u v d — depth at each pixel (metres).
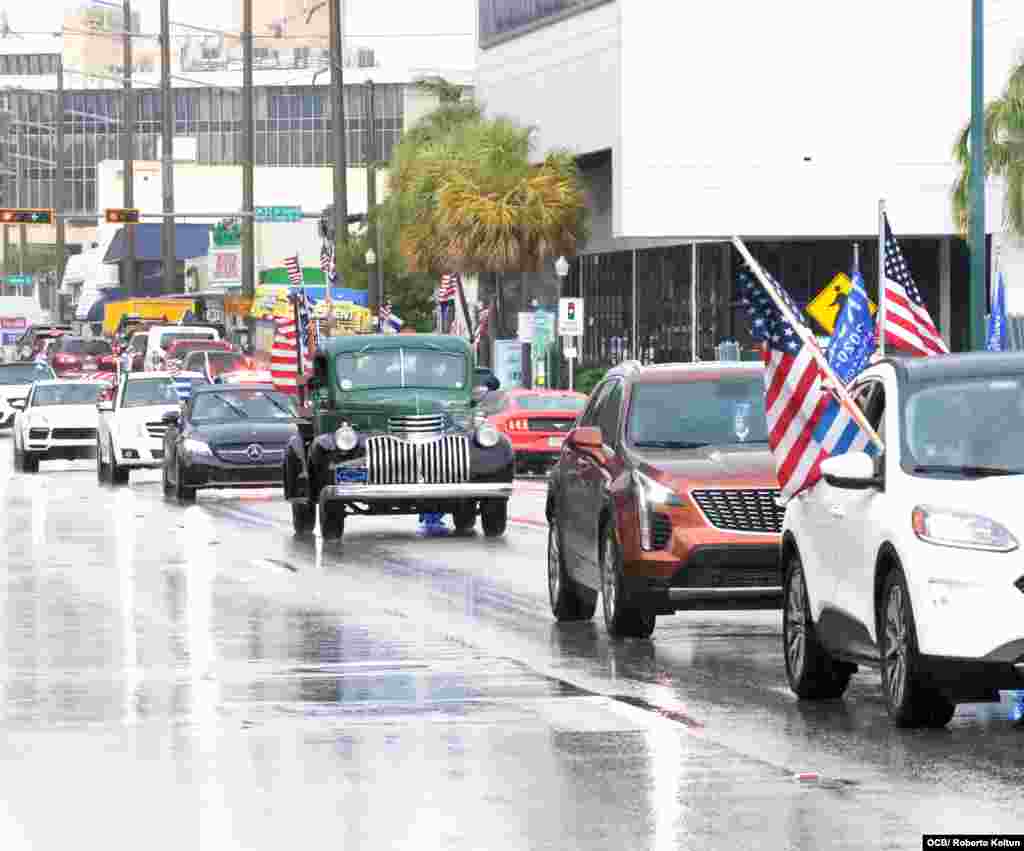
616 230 129.00
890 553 25.97
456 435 59.34
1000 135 107.19
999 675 24.70
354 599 42.94
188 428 77.38
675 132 127.94
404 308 172.62
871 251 129.88
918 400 27.17
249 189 176.75
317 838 19.84
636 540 35.31
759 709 27.97
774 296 30.12
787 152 127.62
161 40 198.00
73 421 101.38
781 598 35.19
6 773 23.36
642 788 22.22
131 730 26.28
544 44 141.88
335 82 148.25
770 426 30.00
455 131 146.50
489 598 43.16
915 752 24.44
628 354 142.88
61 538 59.47
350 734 25.88
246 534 61.19
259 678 31.11
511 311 157.12
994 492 25.44
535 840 19.66
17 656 33.84
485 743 25.16
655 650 34.56
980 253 70.69
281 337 78.25
